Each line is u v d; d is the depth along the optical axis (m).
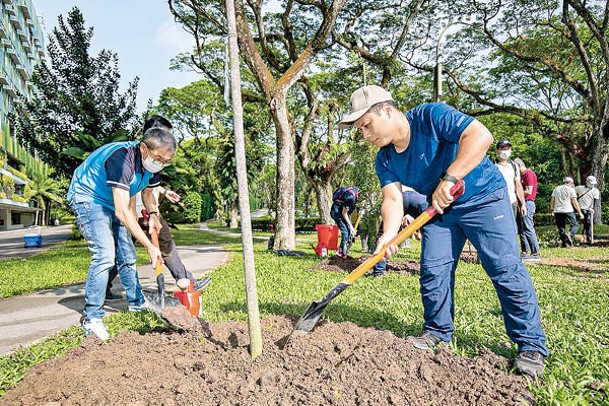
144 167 4.17
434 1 18.66
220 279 7.20
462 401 2.40
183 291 4.32
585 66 20.06
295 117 23.08
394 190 3.48
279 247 12.80
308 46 11.68
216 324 3.75
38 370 2.92
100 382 2.66
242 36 11.49
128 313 4.93
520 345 2.95
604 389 2.56
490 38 20.62
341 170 21.39
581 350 3.19
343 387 2.46
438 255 3.25
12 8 57.84
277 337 3.46
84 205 3.98
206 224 46.97
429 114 3.00
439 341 3.26
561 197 12.52
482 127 2.80
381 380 2.52
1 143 49.28
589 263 8.88
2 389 2.78
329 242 10.66
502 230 2.98
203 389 2.51
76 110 19.62
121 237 4.87
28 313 5.65
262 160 37.19
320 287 6.16
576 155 21.69
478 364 2.72
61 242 22.17
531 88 24.67
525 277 2.95
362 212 10.27
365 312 4.50
